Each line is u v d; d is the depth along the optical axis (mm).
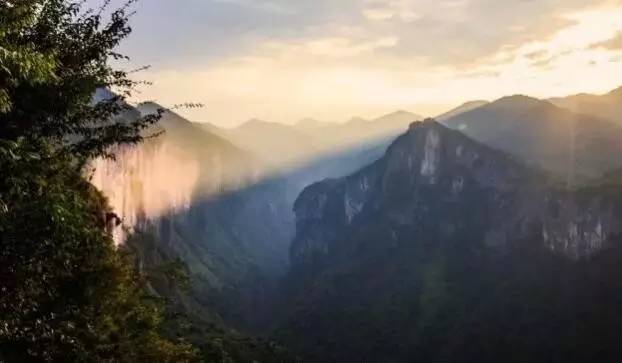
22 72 11883
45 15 14805
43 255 12734
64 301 15477
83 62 15312
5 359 13344
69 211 12914
